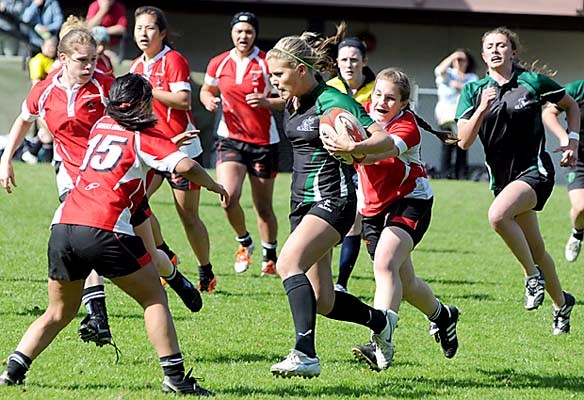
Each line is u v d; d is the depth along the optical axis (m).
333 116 14.20
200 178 13.81
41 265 25.36
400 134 15.91
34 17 51.00
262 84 24.69
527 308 19.72
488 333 19.77
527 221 19.78
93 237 13.30
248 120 24.73
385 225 16.39
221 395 13.98
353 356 17.20
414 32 61.81
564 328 19.95
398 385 15.26
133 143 13.69
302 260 14.52
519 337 19.50
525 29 61.34
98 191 13.52
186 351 17.11
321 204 14.70
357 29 61.59
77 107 16.77
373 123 14.41
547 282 19.81
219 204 39.81
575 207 26.53
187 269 26.22
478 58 61.94
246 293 23.12
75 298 13.96
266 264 25.75
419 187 16.45
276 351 17.36
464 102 19.86
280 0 58.25
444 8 59.03
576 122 19.95
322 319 20.36
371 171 16.36
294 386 14.88
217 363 16.33
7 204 36.25
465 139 19.20
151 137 13.73
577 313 22.27
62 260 13.50
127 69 49.41
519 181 19.52
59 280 13.62
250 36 24.69
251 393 14.30
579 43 62.12
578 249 27.72
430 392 14.84
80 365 15.74
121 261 13.42
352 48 22.09
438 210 40.88
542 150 19.88
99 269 13.48
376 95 16.17
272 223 25.56
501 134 19.67
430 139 55.34
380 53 61.91
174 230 32.72
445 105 53.06
